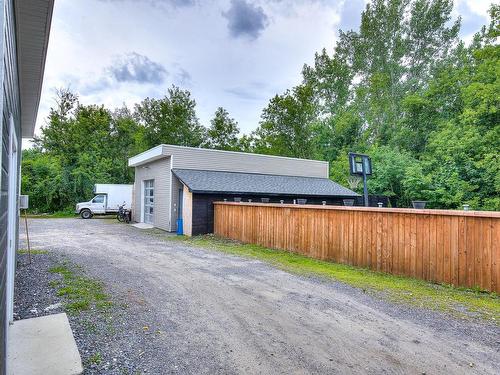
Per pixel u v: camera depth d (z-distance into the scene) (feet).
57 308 14.21
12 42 9.02
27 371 9.06
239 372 9.41
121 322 12.90
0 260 6.08
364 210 23.65
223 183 46.06
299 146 98.07
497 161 51.55
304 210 28.81
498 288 16.76
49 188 79.05
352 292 17.46
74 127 91.30
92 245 32.71
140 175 60.85
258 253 29.58
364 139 91.91
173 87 114.01
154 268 22.63
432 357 10.40
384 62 104.94
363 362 10.05
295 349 10.89
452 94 74.95
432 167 63.62
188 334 11.96
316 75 113.19
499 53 56.34
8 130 8.73
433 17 99.81
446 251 18.97
